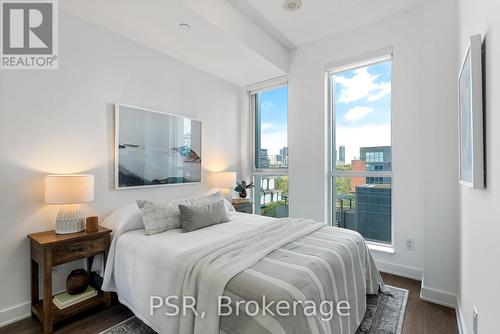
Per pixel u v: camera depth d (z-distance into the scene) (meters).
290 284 1.29
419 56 2.65
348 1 2.55
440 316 2.01
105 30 2.50
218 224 2.54
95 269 2.26
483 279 1.23
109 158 2.53
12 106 1.96
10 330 1.85
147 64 2.86
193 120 3.38
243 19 2.77
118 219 2.30
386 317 1.99
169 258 1.69
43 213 2.10
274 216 3.99
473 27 1.46
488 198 1.15
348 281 1.74
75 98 2.29
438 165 2.20
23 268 2.00
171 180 3.09
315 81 3.38
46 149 2.12
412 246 2.70
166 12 2.23
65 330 1.84
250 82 4.00
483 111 1.22
